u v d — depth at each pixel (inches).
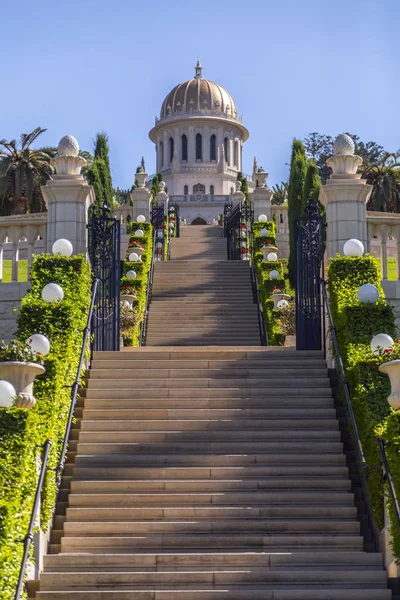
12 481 337.1
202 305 970.1
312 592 360.5
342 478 449.4
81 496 429.4
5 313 729.6
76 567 386.0
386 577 374.6
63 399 458.6
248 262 1127.6
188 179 3403.1
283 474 450.6
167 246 1344.7
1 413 350.9
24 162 1531.7
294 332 836.6
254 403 511.8
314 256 629.3
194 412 500.4
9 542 312.8
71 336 498.6
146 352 579.5
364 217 638.5
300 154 1357.0
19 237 751.7
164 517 418.6
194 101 3503.9
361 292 526.3
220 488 438.9
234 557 386.6
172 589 370.3
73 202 658.8
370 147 2859.3
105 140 1488.7
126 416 500.4
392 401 382.6
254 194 1475.1
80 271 569.9
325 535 409.1
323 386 534.0
